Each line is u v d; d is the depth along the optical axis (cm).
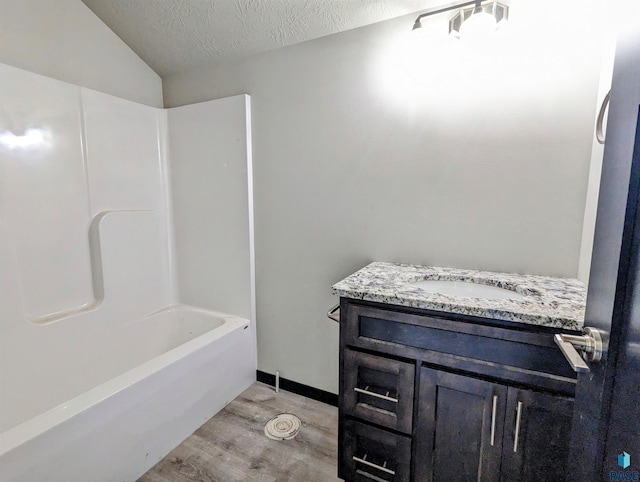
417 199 150
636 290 46
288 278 189
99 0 170
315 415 175
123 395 126
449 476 105
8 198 142
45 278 158
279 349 198
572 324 84
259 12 155
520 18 123
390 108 151
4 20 145
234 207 197
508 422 94
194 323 211
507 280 125
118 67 193
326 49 162
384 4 139
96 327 178
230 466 140
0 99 138
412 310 106
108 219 181
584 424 61
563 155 122
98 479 118
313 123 170
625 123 51
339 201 168
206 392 168
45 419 105
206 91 202
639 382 44
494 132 133
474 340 97
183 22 171
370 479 120
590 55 115
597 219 60
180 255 223
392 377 111
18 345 147
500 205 135
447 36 132
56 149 159
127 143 192
